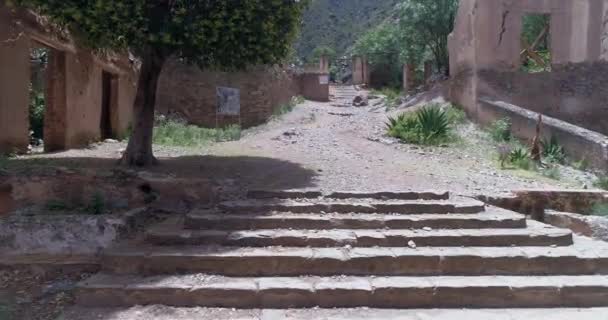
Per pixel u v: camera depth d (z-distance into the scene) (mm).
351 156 11008
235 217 6008
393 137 13875
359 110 23078
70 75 10797
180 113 17266
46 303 4859
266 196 6992
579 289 4941
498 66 15422
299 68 28906
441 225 6098
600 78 15766
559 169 11039
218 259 5172
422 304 4867
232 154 10617
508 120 13727
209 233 5684
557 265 5332
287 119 18547
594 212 7672
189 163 9047
